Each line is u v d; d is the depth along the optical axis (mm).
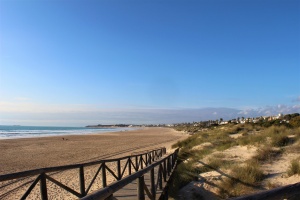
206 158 13523
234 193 8492
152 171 6816
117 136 68625
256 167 9688
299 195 2629
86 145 39062
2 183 13117
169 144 40938
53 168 5773
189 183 10445
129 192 7973
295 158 10312
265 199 2357
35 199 10305
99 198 2650
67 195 10797
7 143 41656
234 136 22188
